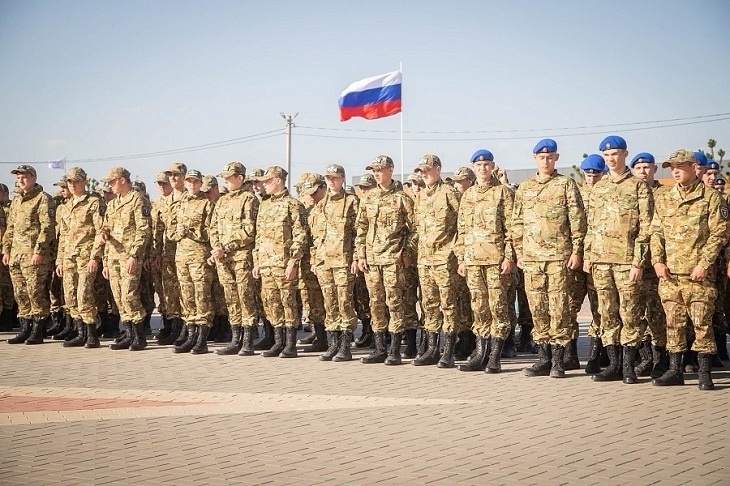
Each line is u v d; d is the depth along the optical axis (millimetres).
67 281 13961
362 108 18641
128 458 6961
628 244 9891
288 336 12555
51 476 6465
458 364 11734
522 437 7430
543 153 10359
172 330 14188
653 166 11297
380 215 11695
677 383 9734
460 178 12148
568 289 10352
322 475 6391
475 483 6137
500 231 10797
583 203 10430
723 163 27781
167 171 14258
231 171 12812
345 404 8977
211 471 6551
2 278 15984
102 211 13844
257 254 12656
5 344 14328
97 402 9242
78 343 13969
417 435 7578
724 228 9258
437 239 11328
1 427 8125
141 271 13508
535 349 13055
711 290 9367
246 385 10172
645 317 10602
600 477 6203
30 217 14281
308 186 13148
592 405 8703
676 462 6539
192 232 13070
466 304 12203
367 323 13969
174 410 8797
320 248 12227
